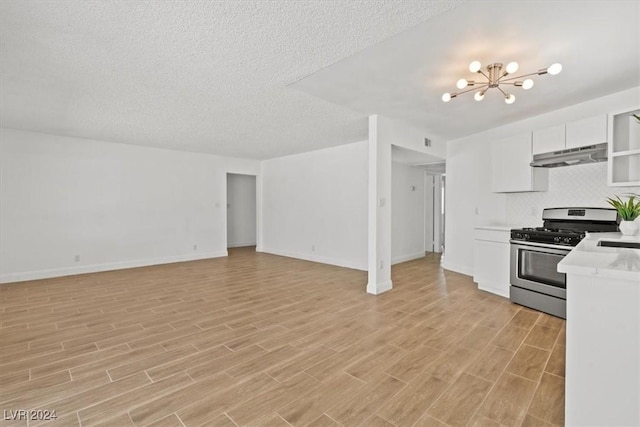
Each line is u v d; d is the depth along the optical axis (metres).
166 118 4.02
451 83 2.92
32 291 3.97
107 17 1.86
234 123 4.29
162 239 6.02
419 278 4.70
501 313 3.13
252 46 2.23
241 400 1.73
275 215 7.30
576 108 3.46
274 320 2.97
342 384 1.89
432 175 7.34
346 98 3.32
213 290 4.05
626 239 1.97
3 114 3.81
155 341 2.50
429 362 2.15
